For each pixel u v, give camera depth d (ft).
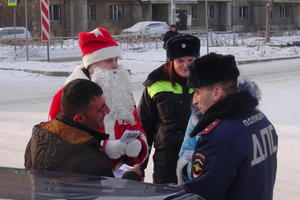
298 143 25.30
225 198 8.81
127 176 10.50
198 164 8.73
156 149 13.70
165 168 13.39
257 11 206.28
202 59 8.96
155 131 13.91
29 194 7.77
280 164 22.06
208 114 8.82
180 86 13.23
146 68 68.08
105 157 9.95
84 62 12.98
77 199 7.67
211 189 8.50
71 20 160.56
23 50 89.56
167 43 13.26
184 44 12.90
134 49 100.89
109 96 12.40
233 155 8.48
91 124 10.09
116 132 12.40
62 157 9.58
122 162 12.03
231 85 8.90
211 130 8.68
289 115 32.60
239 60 76.38
